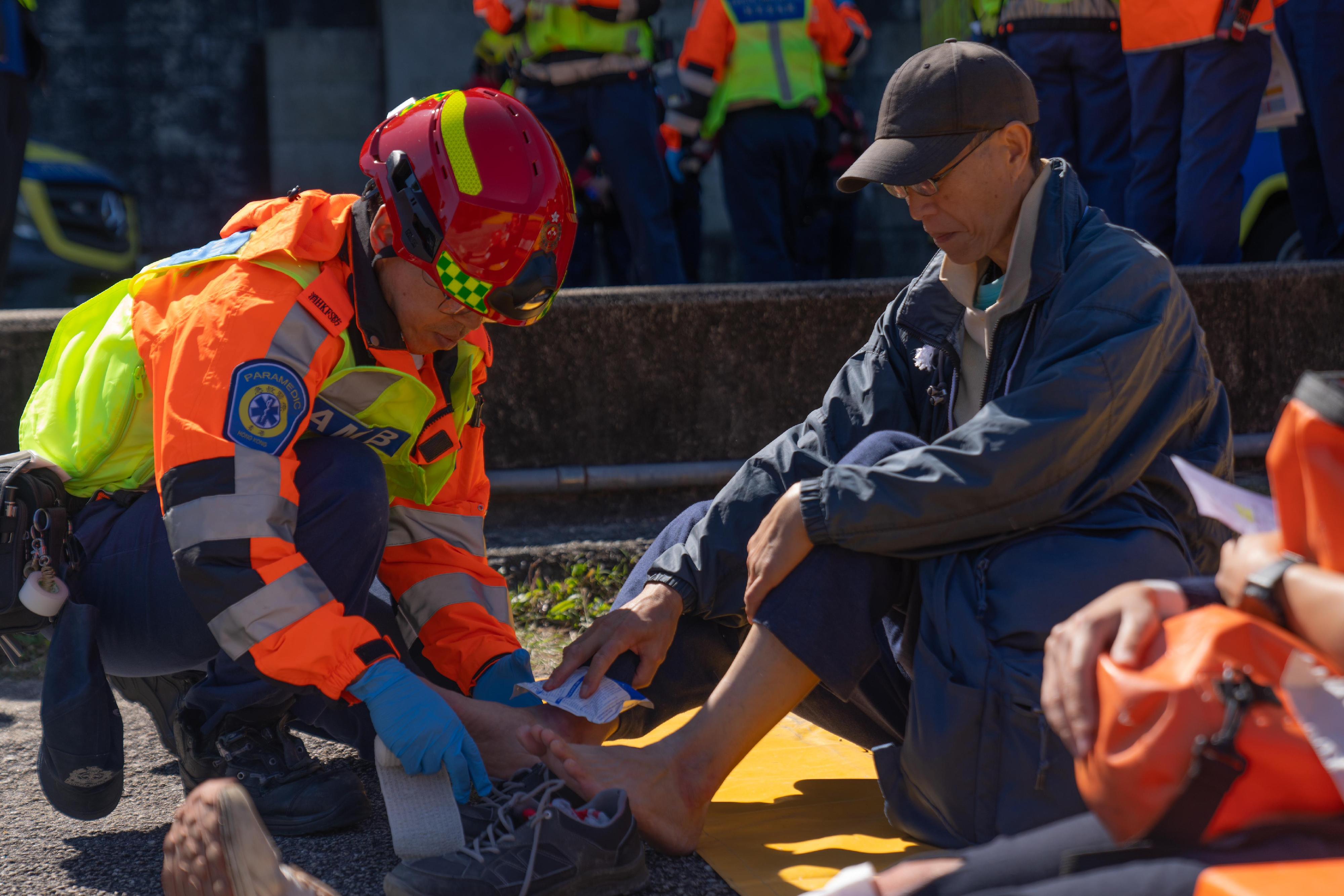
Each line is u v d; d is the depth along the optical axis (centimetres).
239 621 183
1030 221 202
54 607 195
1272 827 102
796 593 188
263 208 205
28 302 696
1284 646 105
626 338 426
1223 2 451
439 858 169
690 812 190
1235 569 114
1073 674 114
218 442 183
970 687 177
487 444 421
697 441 434
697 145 601
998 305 203
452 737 183
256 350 187
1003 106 200
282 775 202
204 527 182
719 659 219
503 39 571
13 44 427
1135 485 195
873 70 1054
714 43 569
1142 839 106
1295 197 543
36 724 271
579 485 423
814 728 268
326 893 128
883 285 440
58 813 215
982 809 178
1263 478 438
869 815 212
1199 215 473
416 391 207
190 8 1077
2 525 192
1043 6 511
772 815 213
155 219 1089
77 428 209
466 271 188
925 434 221
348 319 195
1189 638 108
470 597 225
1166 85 482
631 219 539
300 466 199
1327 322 451
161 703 233
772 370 436
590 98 523
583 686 199
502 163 188
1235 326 446
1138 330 189
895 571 194
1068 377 183
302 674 184
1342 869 94
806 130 577
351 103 1098
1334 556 105
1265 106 482
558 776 187
